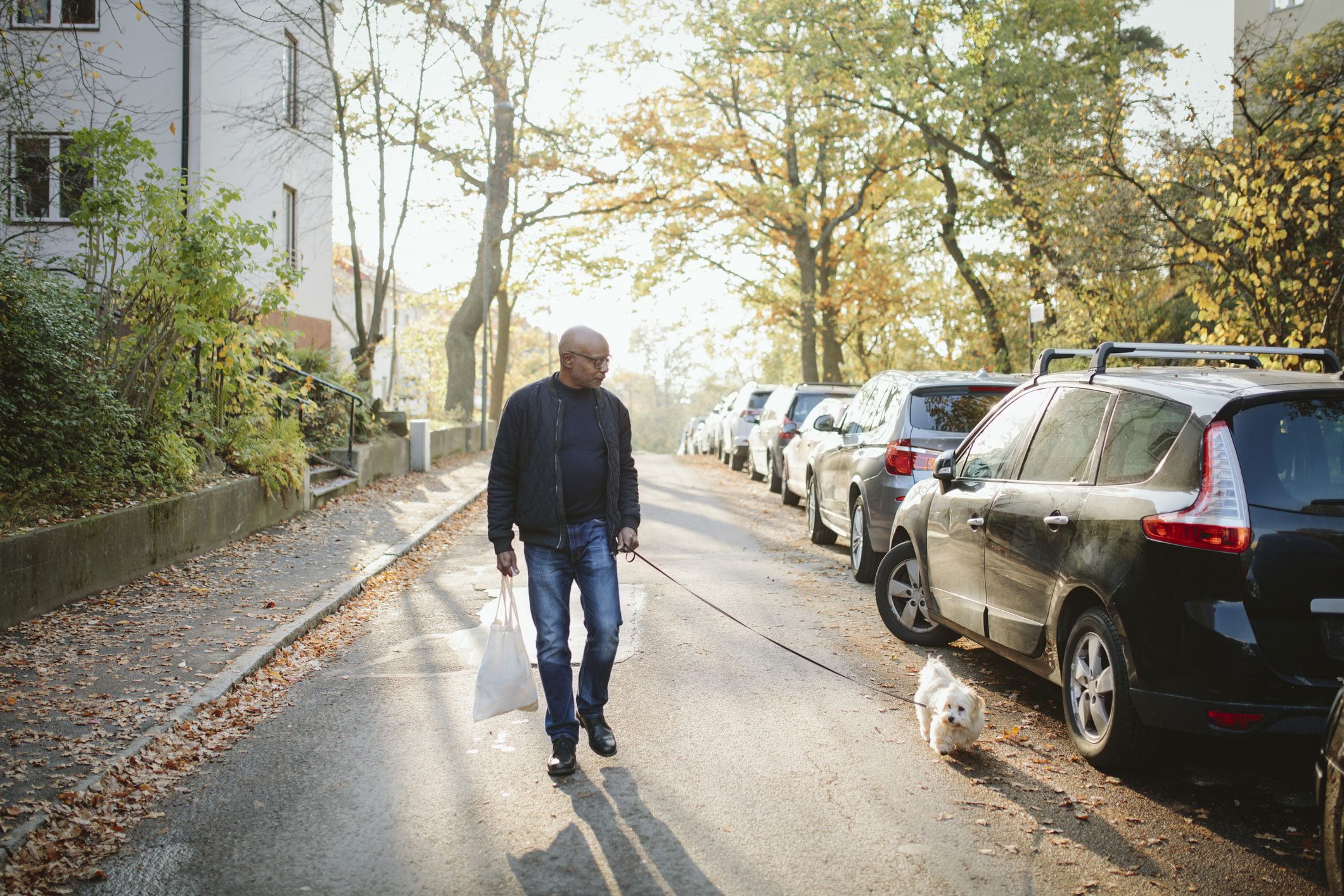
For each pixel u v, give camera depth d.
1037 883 3.83
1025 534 5.62
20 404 8.65
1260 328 10.77
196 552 10.38
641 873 3.87
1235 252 11.38
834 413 14.91
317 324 26.16
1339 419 4.52
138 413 10.47
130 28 19.59
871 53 23.28
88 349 9.64
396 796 4.65
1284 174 10.58
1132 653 4.59
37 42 11.66
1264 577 4.27
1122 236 15.98
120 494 9.65
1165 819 4.44
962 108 22.47
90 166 11.10
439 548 12.22
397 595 9.46
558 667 4.91
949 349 34.28
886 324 35.38
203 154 20.16
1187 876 3.90
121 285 10.81
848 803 4.57
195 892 3.74
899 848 4.11
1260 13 25.05
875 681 6.57
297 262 24.66
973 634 6.40
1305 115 11.52
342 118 21.59
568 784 4.78
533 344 61.94
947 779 4.88
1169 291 20.42
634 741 5.40
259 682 6.53
